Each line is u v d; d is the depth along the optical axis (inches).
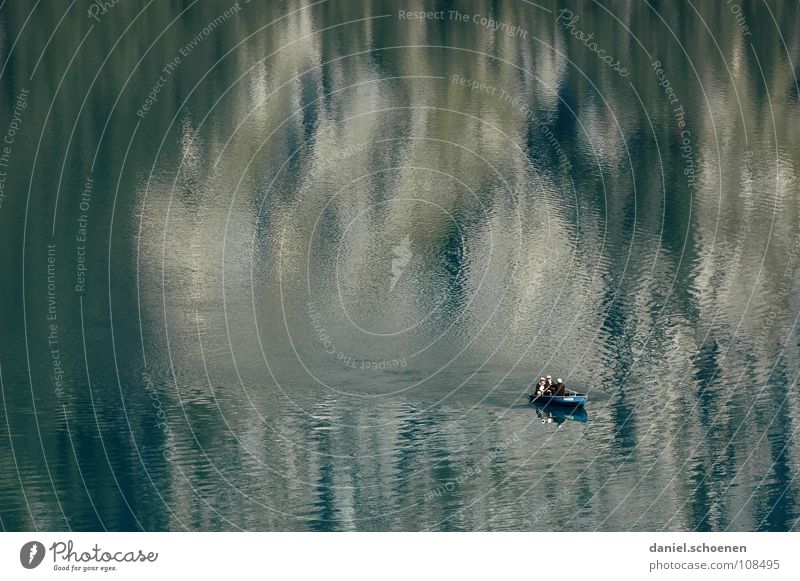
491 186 3127.5
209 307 2511.1
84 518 1791.3
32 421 2091.5
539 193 3090.6
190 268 2691.9
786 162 3321.9
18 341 2370.8
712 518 1786.4
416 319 2470.5
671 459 1971.0
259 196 3034.0
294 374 2261.3
